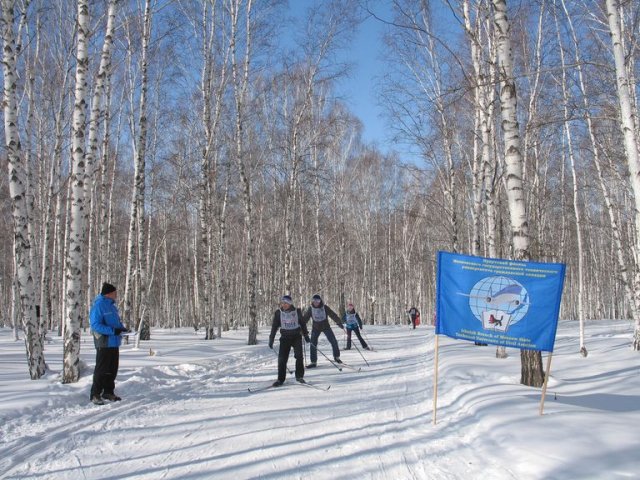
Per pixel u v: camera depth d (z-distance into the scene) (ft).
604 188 58.08
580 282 41.04
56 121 65.21
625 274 57.98
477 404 23.06
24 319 31.58
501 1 29.89
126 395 28.50
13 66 31.94
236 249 134.31
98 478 15.31
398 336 77.30
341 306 131.23
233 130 77.15
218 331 75.00
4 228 105.70
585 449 15.62
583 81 47.52
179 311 157.28
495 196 52.21
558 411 20.44
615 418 18.88
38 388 27.81
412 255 152.15
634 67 42.45
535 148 69.92
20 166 32.01
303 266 111.55
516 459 15.80
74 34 57.77
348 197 132.77
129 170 103.50
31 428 20.97
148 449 18.12
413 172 107.45
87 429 20.90
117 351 27.07
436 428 20.77
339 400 26.94
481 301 22.53
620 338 55.67
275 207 102.06
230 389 31.22
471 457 16.90
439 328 22.75
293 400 27.12
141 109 61.46
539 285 21.97
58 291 92.27
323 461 16.70
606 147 55.72
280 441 18.99
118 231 112.98
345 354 51.29
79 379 30.30
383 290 169.68
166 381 33.40
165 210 98.17
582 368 33.60
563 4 44.34
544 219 90.02
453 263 23.15
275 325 33.09
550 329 21.39
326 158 106.63
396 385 31.42
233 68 64.49
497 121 57.93
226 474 15.49
